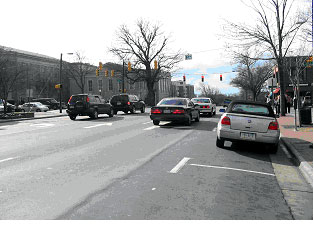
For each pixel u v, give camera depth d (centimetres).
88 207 438
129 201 463
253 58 2094
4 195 492
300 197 507
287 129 1429
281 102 2212
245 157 827
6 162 746
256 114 906
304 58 2112
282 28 2053
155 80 5775
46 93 7181
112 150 908
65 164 720
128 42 5462
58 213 417
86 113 2203
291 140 1076
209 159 784
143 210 428
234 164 735
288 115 2356
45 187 535
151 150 908
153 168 677
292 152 877
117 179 586
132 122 1909
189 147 964
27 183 561
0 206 443
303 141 1047
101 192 506
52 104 5553
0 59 3073
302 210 445
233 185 556
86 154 846
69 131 1439
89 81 8531
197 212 423
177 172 641
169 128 1541
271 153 899
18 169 671
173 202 461
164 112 1625
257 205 458
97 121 2047
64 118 2592
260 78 6172
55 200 468
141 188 528
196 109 1911
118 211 423
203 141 1094
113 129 1500
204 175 620
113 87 8438
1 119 2548
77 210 427
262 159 812
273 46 2036
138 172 640
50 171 652
